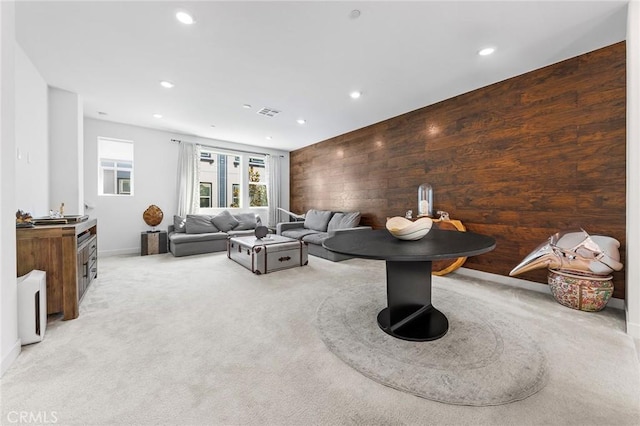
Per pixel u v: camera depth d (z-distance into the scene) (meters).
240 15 1.94
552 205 2.65
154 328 1.95
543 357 1.56
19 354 1.59
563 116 2.56
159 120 4.45
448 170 3.53
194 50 2.40
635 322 1.80
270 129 4.98
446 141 3.54
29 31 2.13
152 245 4.67
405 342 1.75
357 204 5.00
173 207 5.28
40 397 1.25
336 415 1.16
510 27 2.07
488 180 3.12
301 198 6.54
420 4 1.83
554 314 2.17
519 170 2.87
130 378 1.39
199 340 1.79
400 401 1.24
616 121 2.28
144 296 2.63
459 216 3.41
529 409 1.18
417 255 1.47
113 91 3.29
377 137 4.56
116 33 2.15
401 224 2.09
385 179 4.44
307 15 1.94
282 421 1.13
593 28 2.08
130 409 1.18
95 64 2.65
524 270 2.55
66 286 2.08
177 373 1.44
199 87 3.16
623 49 2.24
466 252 1.56
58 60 2.58
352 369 1.48
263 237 4.17
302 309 2.31
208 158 6.57
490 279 3.13
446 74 2.84
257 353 1.63
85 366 1.49
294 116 4.23
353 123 4.60
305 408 1.20
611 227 2.31
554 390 1.29
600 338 1.78
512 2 1.80
